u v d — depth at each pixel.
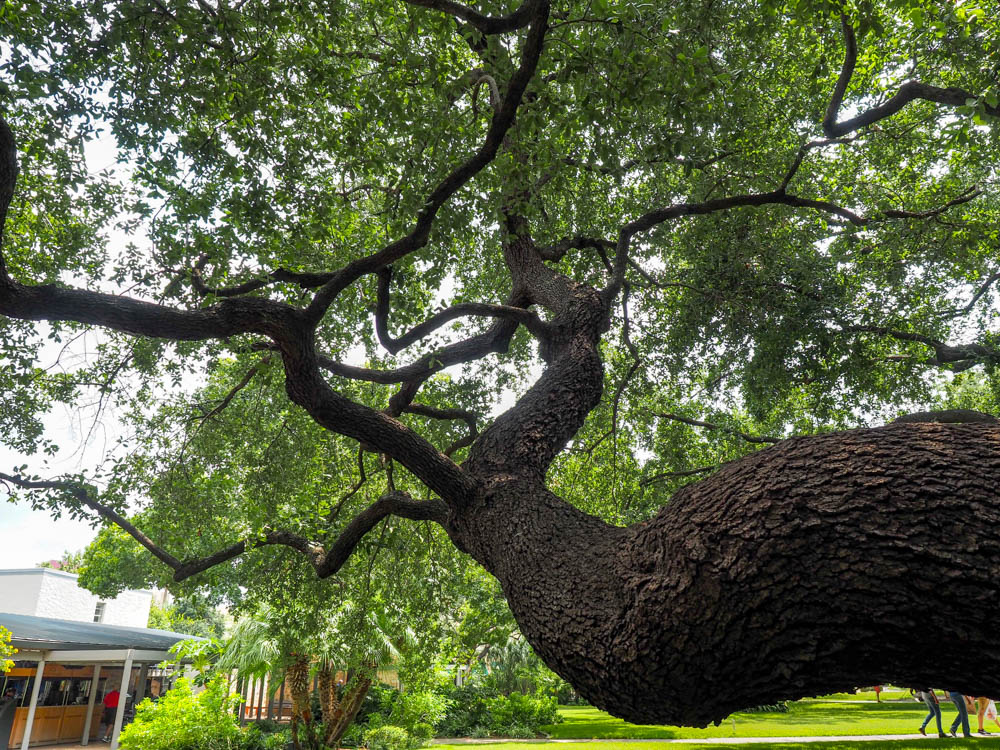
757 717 19.66
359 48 4.82
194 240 4.62
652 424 8.98
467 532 2.98
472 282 7.56
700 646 1.80
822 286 6.91
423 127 4.32
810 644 1.62
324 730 13.69
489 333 4.74
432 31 3.92
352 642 7.15
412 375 4.33
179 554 6.46
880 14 5.62
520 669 23.02
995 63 4.48
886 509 1.57
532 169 4.11
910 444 1.72
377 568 6.88
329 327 6.39
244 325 2.75
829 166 7.42
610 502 8.40
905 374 8.28
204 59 4.01
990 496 1.49
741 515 1.78
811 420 9.00
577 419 3.42
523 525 2.66
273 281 3.91
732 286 6.98
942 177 7.43
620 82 3.19
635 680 1.96
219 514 6.62
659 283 7.22
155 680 18.52
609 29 3.32
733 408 8.88
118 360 5.85
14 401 5.73
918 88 5.04
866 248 7.24
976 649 1.43
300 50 4.56
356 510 6.62
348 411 2.99
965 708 11.38
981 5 4.22
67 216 5.39
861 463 1.71
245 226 4.86
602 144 3.39
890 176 7.67
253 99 4.23
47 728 15.09
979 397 9.45
